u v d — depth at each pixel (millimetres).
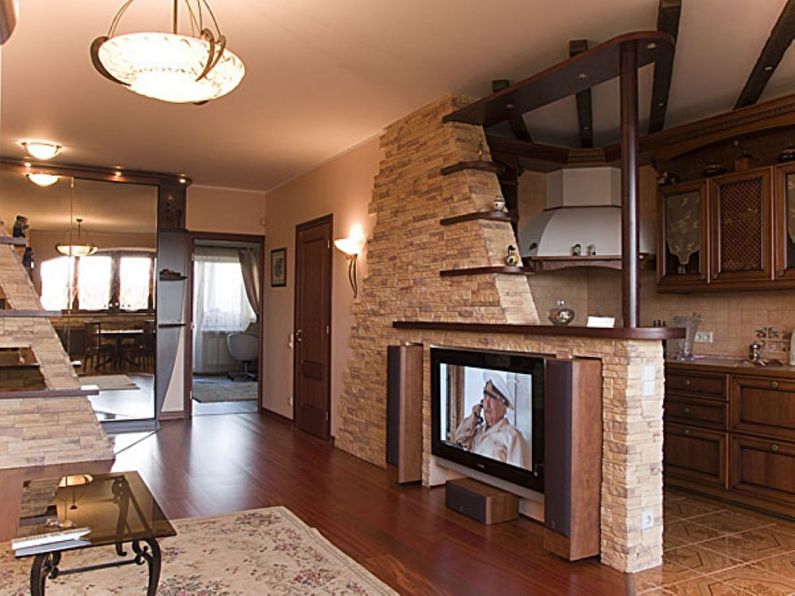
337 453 5812
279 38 3598
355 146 5918
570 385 3238
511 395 3756
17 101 4691
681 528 3855
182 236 7605
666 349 5176
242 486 4652
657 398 3291
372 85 4355
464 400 4203
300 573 3096
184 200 7629
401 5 3199
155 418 7375
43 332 5430
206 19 3363
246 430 6918
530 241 5332
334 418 6199
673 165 5254
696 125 4664
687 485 4602
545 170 5680
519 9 3234
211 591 2877
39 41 3662
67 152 6242
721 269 4562
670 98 4516
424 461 4684
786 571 3207
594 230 5148
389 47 3715
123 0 3174
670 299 5273
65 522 2566
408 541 3561
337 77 4199
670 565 3281
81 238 7016
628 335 3146
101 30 3525
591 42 3613
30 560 3180
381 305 5402
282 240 7652
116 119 5117
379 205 5477
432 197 4727
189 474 4984
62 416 5363
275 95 4535
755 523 3951
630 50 3305
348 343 5957
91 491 3023
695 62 3877
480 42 3637
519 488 3705
